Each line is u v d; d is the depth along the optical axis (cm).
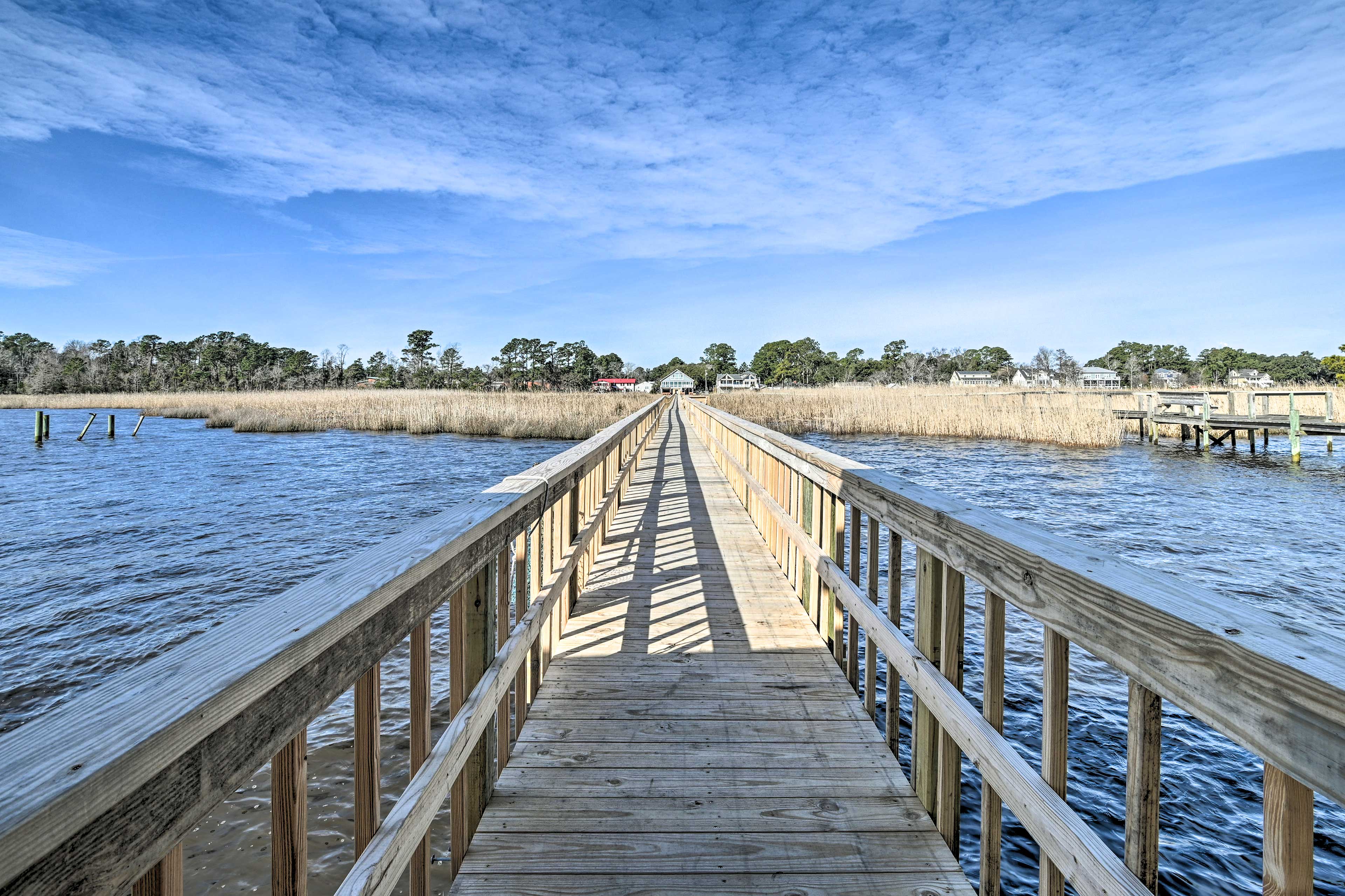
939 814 192
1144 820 106
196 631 558
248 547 824
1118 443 2009
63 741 62
